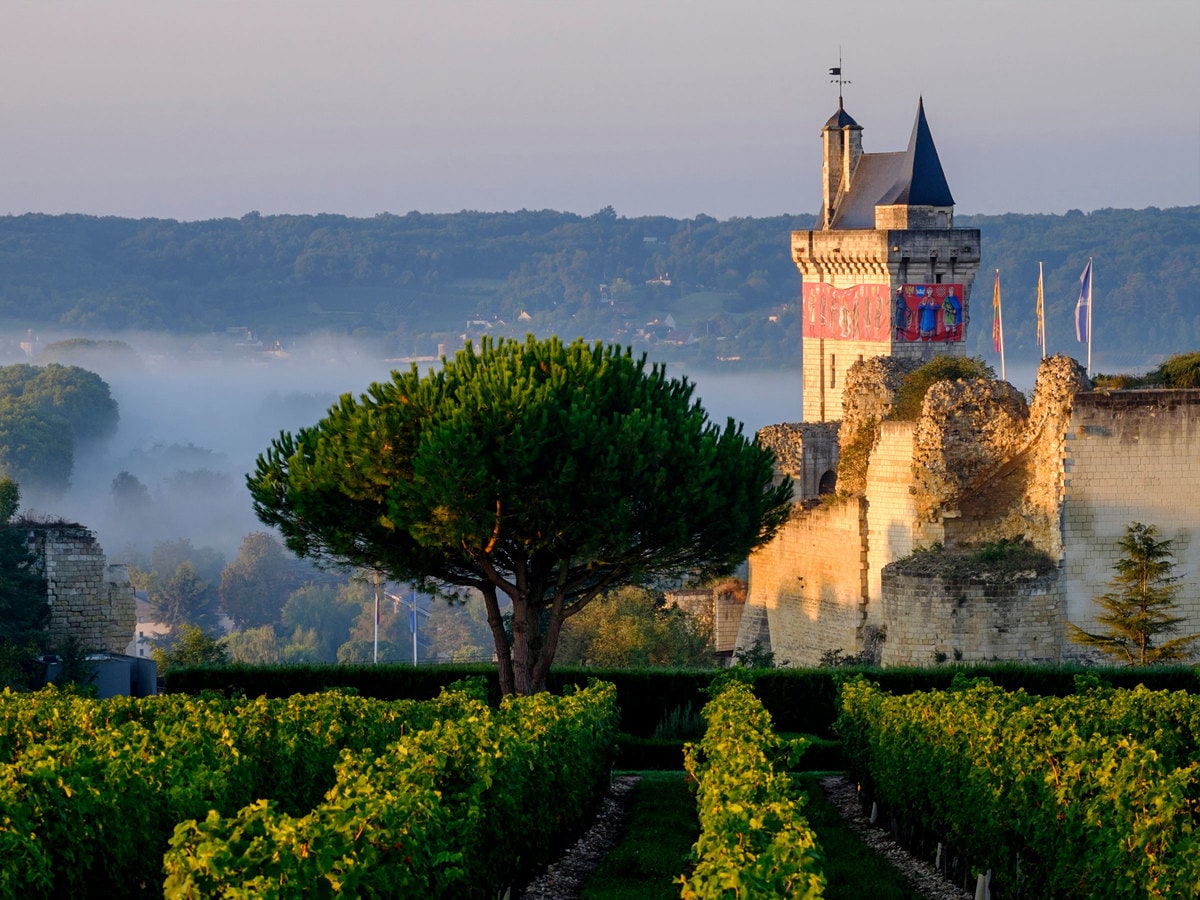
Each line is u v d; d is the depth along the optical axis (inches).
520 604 4987.7
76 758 2790.4
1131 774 2805.1
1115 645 6136.8
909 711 3705.7
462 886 2659.9
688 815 3976.4
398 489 4618.6
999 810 3068.4
